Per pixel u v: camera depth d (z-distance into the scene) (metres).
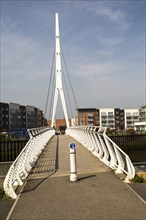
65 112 47.53
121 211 6.62
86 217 6.31
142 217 6.23
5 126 108.38
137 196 7.76
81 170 11.50
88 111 126.94
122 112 134.50
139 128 113.25
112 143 11.85
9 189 8.05
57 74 47.03
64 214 6.54
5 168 19.72
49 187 8.90
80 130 24.72
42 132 19.92
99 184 9.14
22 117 121.06
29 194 8.17
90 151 17.84
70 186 8.95
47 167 12.51
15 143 48.47
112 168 11.51
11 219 6.31
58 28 47.62
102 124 130.25
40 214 6.58
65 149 20.09
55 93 47.19
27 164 11.27
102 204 7.14
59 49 47.22
